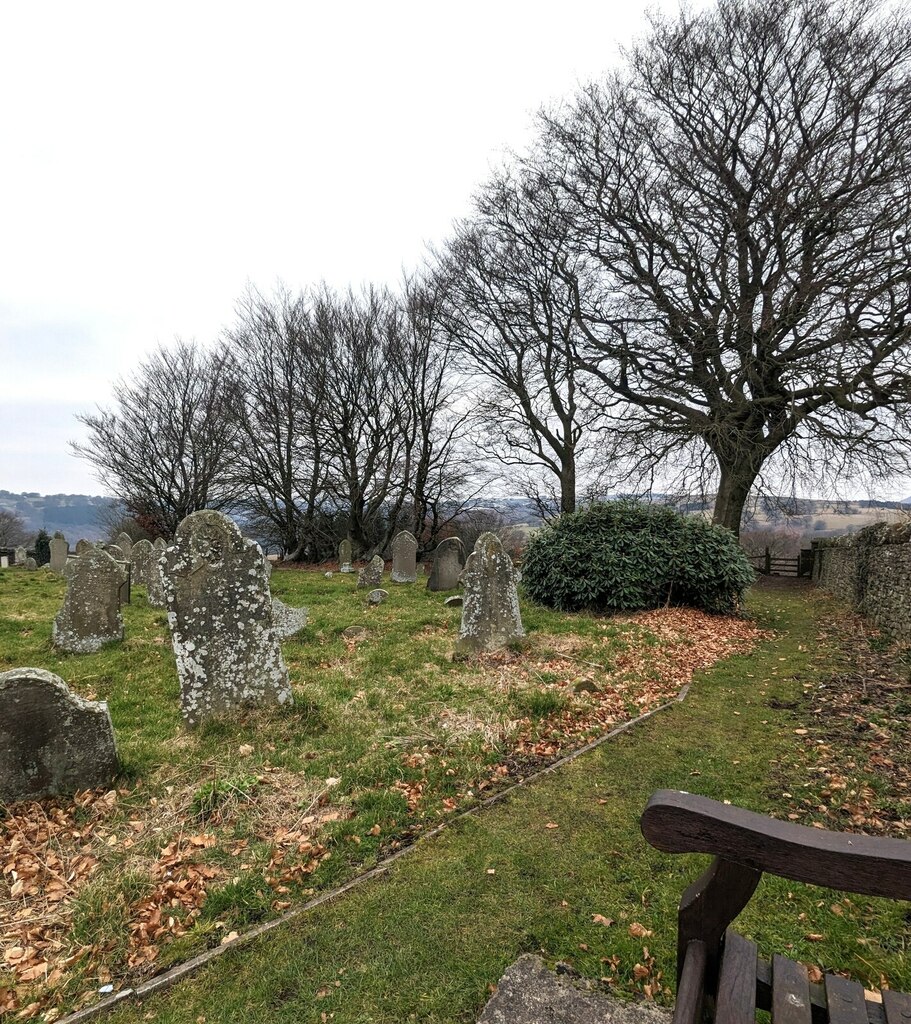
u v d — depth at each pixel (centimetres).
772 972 168
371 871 333
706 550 1118
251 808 396
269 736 511
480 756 471
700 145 1742
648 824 158
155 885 323
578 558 1131
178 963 273
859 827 360
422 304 2534
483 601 781
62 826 383
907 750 462
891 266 1359
